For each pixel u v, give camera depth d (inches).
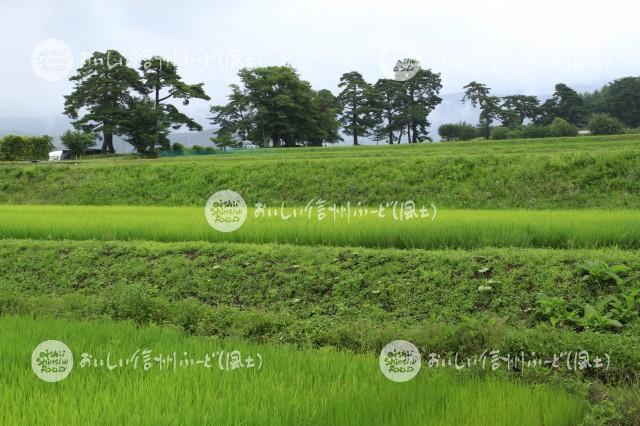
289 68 2682.1
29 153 1847.9
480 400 217.0
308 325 345.1
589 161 822.5
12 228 567.8
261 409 197.0
